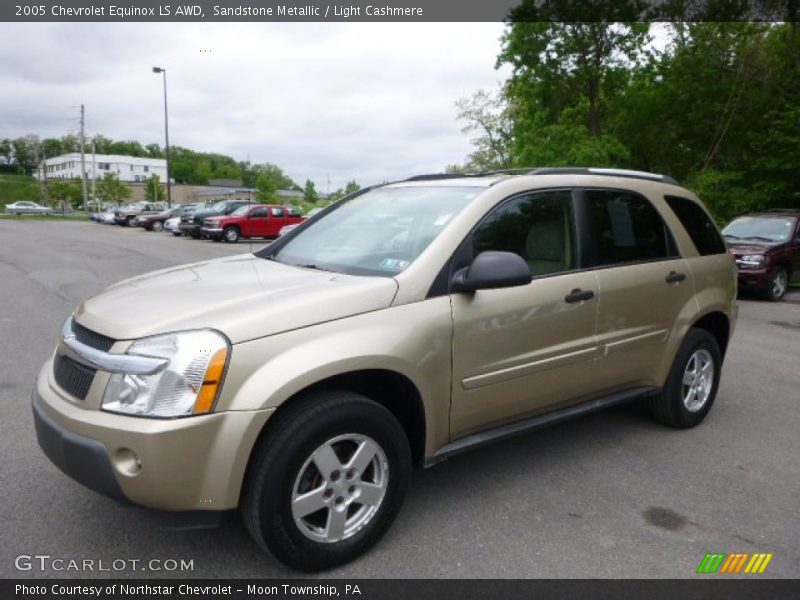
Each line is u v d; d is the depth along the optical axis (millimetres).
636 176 4578
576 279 3838
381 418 2998
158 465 2521
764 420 5098
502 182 3727
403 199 4031
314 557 2857
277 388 2668
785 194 18641
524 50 22359
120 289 3391
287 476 2729
